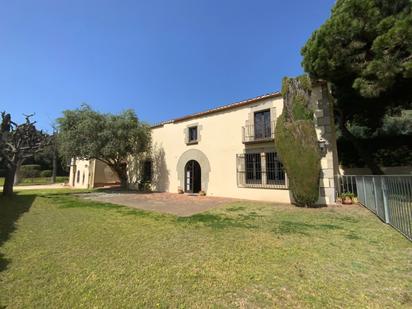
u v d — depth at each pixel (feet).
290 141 30.89
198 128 47.98
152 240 16.17
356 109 40.63
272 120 37.01
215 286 9.92
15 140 46.70
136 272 11.28
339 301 8.70
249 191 38.91
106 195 46.93
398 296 8.98
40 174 128.16
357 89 28.89
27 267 11.84
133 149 56.24
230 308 8.39
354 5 26.84
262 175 37.65
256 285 9.96
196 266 11.91
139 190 57.82
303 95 31.04
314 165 29.48
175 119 52.44
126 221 22.17
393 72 25.03
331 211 25.99
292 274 10.92
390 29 24.21
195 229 19.04
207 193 44.88
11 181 44.73
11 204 33.19
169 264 12.17
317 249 14.10
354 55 27.91
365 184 27.12
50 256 13.32
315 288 9.65
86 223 21.33
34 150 50.93
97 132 49.93
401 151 43.88
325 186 31.09
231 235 17.24
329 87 36.91
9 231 18.47
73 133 48.39
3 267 11.82
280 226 19.83
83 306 8.57
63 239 16.44
